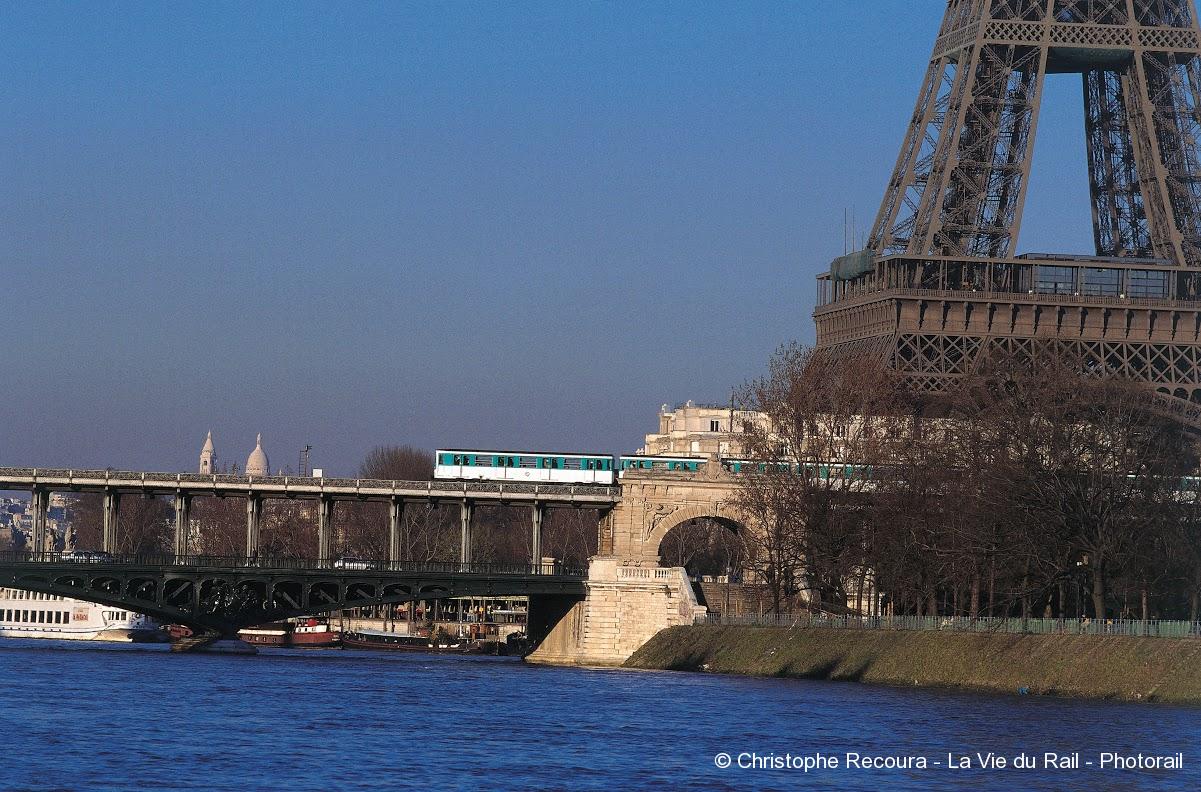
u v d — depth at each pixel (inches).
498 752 7549.2
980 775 7081.7
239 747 7504.9
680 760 7391.7
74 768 6820.9
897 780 6958.7
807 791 6697.8
